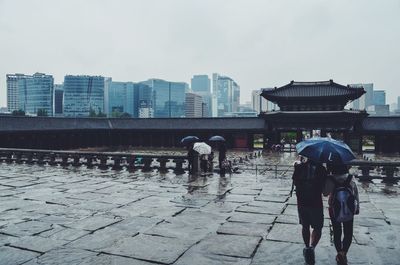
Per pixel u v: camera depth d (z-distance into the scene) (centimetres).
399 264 680
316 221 678
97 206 1189
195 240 829
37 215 1070
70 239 839
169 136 6719
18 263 691
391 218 1027
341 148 653
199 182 1717
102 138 6869
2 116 5322
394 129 5453
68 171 2145
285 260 703
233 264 684
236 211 1116
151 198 1323
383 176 1745
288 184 1656
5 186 1602
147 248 775
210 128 6425
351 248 770
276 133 6100
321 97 5878
